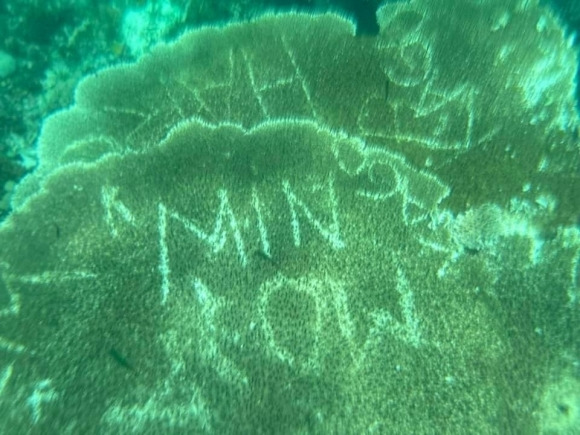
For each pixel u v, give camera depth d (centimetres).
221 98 58
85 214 52
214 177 53
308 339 45
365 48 58
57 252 50
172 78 59
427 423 41
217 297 47
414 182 52
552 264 48
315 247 50
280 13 61
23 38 65
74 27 68
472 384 43
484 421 41
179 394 42
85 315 46
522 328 45
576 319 45
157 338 45
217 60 59
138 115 58
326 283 48
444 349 45
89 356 44
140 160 55
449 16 58
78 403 42
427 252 49
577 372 43
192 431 41
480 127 54
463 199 51
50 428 41
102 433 41
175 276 48
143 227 51
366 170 53
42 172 57
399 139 54
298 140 54
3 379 43
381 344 45
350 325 46
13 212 53
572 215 49
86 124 58
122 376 43
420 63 57
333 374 43
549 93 54
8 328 45
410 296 47
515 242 49
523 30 56
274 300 47
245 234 50
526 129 53
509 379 43
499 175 52
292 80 58
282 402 42
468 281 48
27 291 48
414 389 43
